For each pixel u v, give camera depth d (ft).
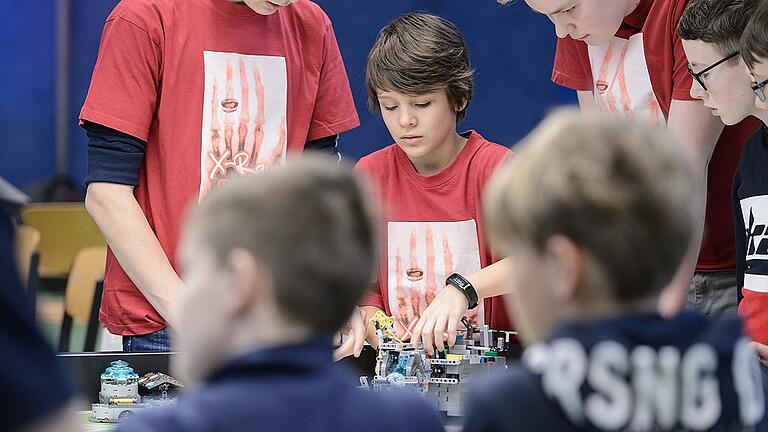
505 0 12.12
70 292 20.86
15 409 4.63
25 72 39.91
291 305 5.35
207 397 5.28
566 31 12.04
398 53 11.71
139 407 10.02
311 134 12.82
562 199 5.37
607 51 12.44
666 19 11.80
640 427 5.32
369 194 5.73
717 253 12.60
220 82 11.86
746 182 11.30
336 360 11.28
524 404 5.40
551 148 5.55
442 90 11.81
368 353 11.57
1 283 4.66
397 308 12.21
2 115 39.93
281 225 5.33
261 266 5.31
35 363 4.71
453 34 12.07
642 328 5.43
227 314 5.33
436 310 11.02
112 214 11.43
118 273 11.95
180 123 11.79
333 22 28.40
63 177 34.53
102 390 10.25
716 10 10.69
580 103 13.34
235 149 12.00
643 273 5.41
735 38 10.64
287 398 5.32
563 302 5.50
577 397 5.32
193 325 5.40
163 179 11.89
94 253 21.08
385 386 10.23
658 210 5.38
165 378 10.62
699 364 5.46
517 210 5.51
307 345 5.43
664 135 5.66
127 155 11.55
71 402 4.87
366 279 5.61
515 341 11.75
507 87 26.71
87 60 39.86
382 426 5.55
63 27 39.70
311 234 5.36
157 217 11.87
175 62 11.69
